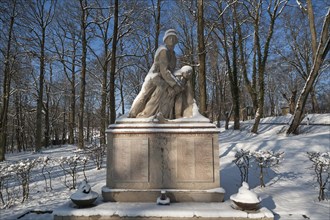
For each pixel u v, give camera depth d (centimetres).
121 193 600
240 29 2073
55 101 3612
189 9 1948
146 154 621
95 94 2678
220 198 594
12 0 1691
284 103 4600
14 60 1866
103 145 1411
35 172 1155
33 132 3444
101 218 514
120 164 621
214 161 620
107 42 1988
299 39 2953
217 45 2466
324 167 796
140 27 2023
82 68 1933
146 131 622
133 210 521
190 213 509
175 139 626
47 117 2864
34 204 679
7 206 667
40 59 2027
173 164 618
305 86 1403
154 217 510
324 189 721
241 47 2072
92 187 792
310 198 680
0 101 2334
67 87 3161
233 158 1096
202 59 1141
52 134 3891
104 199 602
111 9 1970
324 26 1271
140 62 2217
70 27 2131
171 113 670
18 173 747
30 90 2406
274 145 1189
